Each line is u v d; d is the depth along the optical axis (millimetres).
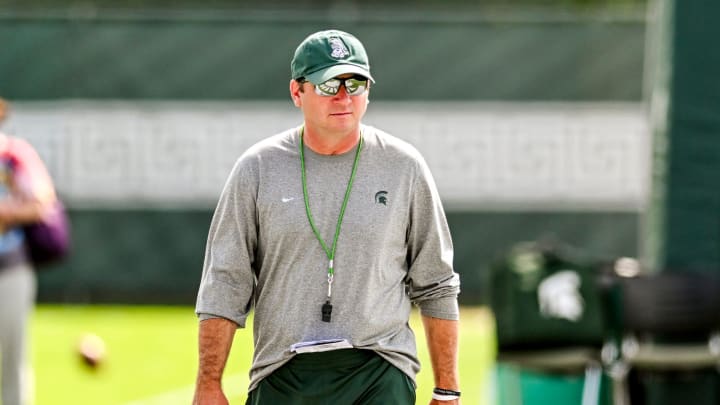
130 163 46125
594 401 25000
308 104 13742
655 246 27438
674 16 26469
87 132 46094
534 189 45469
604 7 61094
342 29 45531
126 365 35156
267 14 45844
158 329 40688
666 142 26906
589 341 25266
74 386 32469
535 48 45438
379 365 14109
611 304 26734
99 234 46250
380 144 14180
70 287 46250
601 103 45344
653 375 26062
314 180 13961
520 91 45500
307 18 45844
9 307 23891
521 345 25359
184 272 46344
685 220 26906
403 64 45594
